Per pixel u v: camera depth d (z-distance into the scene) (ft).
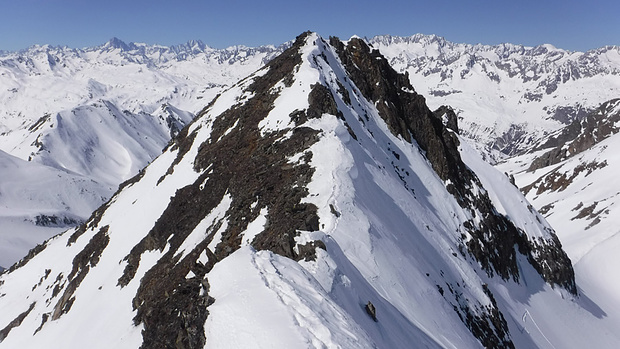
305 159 129.80
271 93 191.11
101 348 122.31
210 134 210.38
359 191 120.67
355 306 75.10
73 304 181.27
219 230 127.44
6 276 283.18
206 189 161.79
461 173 230.68
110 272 178.70
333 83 192.95
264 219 112.57
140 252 167.12
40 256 279.08
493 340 132.87
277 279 68.54
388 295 94.38
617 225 376.07
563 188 572.10
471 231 194.29
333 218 103.96
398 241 117.80
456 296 131.34
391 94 236.43
